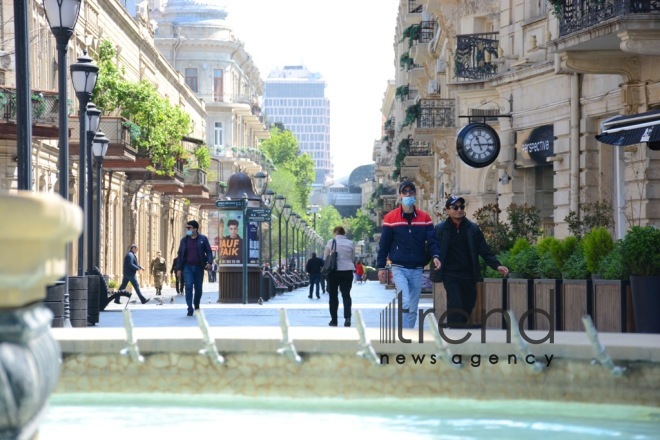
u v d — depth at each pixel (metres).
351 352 12.29
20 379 4.27
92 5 65.25
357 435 9.30
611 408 11.54
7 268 4.18
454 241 19.83
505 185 42.00
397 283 19.58
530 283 22.48
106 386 12.51
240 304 47.69
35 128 45.19
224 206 49.06
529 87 39.88
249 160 145.50
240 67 153.50
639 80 30.39
